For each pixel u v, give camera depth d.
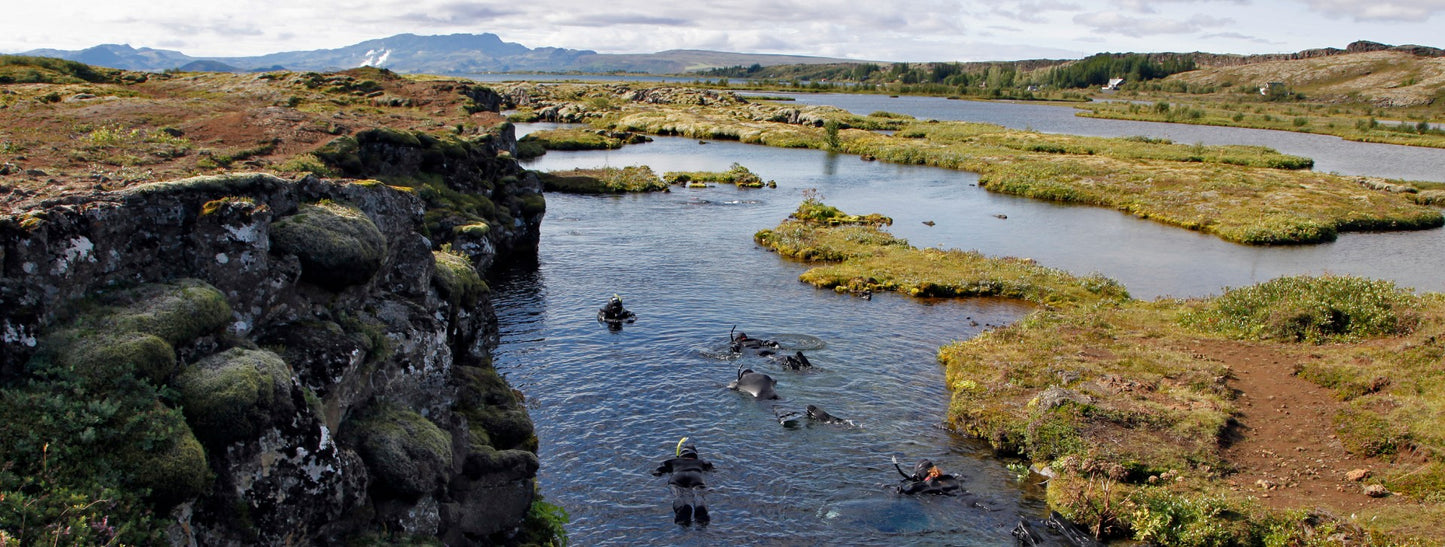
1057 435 21.38
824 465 20.88
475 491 14.96
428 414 15.80
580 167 81.31
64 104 38.72
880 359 28.83
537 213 45.44
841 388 26.02
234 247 12.69
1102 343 29.33
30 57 67.88
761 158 93.88
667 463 20.42
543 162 85.44
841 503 19.09
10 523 8.57
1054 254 48.28
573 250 45.31
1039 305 36.44
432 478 13.43
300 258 13.64
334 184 16.25
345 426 13.27
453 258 22.62
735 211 59.19
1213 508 17.97
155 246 12.29
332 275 14.04
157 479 9.72
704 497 19.11
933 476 19.94
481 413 17.73
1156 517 17.78
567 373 26.55
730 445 21.78
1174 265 46.12
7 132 27.91
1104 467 19.95
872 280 38.88
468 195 41.66
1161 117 157.38
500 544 15.58
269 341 12.82
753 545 17.42
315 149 35.25
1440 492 18.30
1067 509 18.62
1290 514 17.58
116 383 10.25
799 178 78.56
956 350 29.06
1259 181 71.44
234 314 12.59
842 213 58.19
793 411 24.03
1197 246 51.38
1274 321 29.67
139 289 11.78
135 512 9.53
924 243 50.56
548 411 23.58
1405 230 57.69
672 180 73.06
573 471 20.23
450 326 19.52
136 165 22.84
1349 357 26.25
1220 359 27.53
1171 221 58.62
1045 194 69.06
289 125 38.84
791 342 30.28
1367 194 66.25
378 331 14.89
